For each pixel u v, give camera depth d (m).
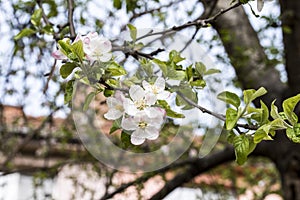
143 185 3.93
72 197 4.16
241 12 3.77
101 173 4.07
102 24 3.20
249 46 3.69
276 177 4.82
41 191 4.53
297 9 3.50
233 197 4.61
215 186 4.52
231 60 3.64
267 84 3.64
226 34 3.50
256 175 4.85
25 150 4.82
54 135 4.14
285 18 3.52
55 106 3.76
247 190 4.95
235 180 4.71
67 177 4.18
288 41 3.54
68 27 1.98
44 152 4.26
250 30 3.75
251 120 1.36
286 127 1.30
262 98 3.66
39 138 4.32
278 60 3.77
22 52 3.46
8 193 5.02
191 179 4.03
